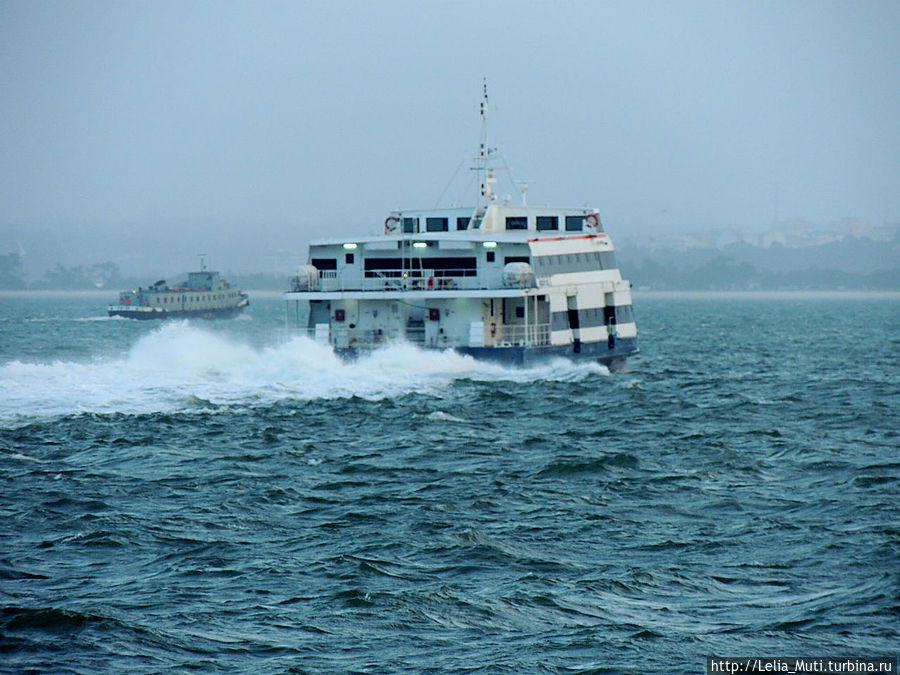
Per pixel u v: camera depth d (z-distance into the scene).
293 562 119.56
